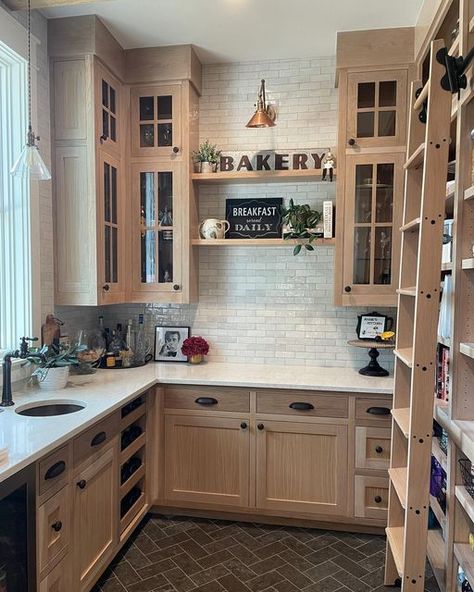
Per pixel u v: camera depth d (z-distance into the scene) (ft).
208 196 10.23
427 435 5.28
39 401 7.04
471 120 5.22
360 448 8.30
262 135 9.95
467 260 5.16
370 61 8.59
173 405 8.89
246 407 8.64
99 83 8.50
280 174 9.21
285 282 10.14
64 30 8.29
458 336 5.40
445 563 5.87
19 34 7.49
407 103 8.54
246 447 8.68
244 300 10.30
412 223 6.03
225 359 10.43
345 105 8.73
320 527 8.66
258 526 8.75
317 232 9.20
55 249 8.61
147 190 9.55
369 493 8.34
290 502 8.58
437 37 7.16
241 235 10.07
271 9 7.89
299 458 8.53
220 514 9.00
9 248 7.86
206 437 8.82
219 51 9.48
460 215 5.31
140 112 9.48
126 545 8.07
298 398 8.48
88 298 8.54
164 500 9.02
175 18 8.23
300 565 7.54
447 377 6.25
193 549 7.97
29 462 4.94
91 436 6.54
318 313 10.03
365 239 8.84
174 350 10.48
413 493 5.32
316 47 9.30
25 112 7.77
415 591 5.35
